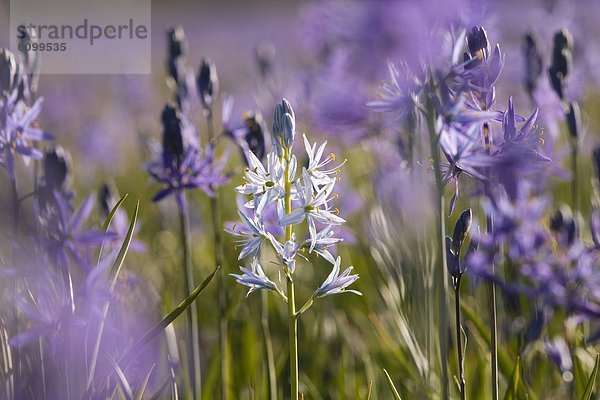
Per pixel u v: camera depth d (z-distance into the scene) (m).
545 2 10.22
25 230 3.28
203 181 4.72
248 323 5.36
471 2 3.09
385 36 5.42
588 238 5.73
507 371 4.30
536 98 5.82
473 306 5.60
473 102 3.09
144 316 4.58
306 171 2.92
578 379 4.27
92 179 10.99
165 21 33.25
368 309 5.54
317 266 6.61
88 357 3.11
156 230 8.67
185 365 4.64
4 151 3.53
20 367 3.38
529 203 4.81
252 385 4.83
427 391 4.12
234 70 18.88
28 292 3.19
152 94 13.53
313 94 7.29
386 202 4.57
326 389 5.51
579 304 4.57
